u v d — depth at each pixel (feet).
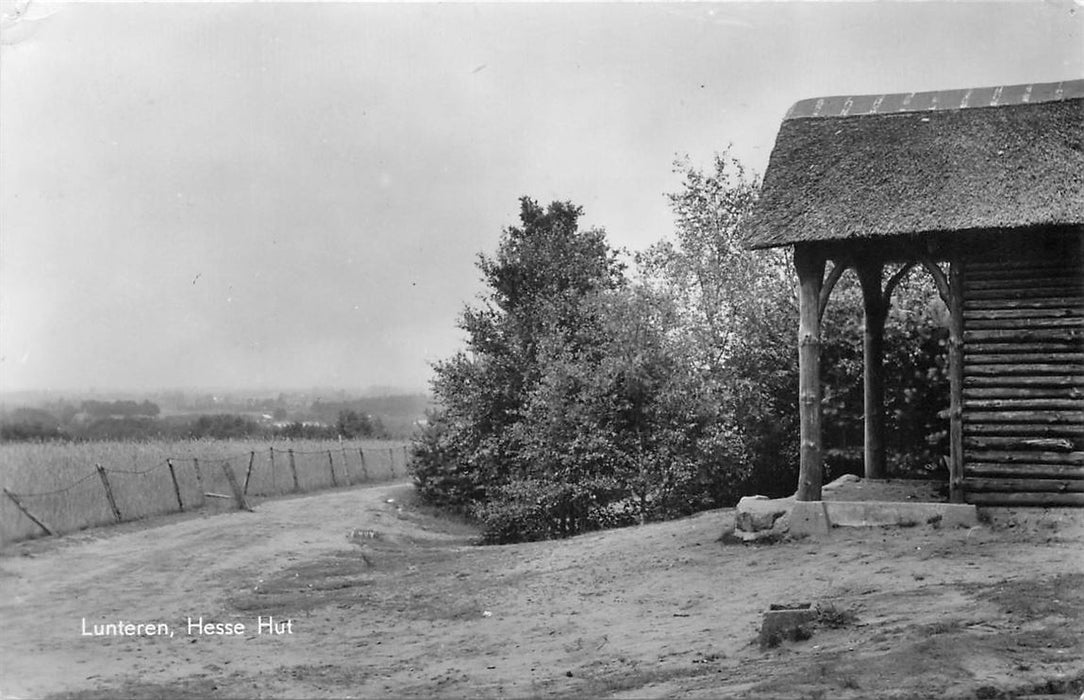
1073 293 53.98
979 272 55.26
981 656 32.60
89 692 37.27
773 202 57.16
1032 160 54.49
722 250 101.81
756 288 94.07
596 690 34.63
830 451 80.59
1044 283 54.44
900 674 31.53
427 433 119.44
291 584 59.88
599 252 114.01
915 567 46.73
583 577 55.26
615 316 90.84
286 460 131.23
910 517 53.57
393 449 165.68
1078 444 53.36
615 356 89.71
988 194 53.83
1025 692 29.81
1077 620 35.81
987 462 54.39
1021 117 56.59
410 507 114.21
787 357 84.89
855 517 54.60
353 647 44.62
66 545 71.97
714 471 84.99
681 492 86.53
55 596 55.88
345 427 193.16
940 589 42.32
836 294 83.61
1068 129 55.36
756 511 56.34
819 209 55.93
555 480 89.92
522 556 64.64
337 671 40.29
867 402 66.59
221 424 165.58
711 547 56.39
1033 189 53.36
